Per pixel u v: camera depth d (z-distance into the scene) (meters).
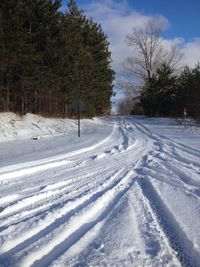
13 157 13.13
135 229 5.34
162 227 5.43
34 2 27.92
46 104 33.75
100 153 14.34
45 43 28.19
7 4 25.34
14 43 23.64
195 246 4.64
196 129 28.62
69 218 5.78
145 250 4.60
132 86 61.69
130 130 27.62
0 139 20.00
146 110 57.22
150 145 17.05
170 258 4.37
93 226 5.45
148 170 10.26
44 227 5.41
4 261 4.27
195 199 6.99
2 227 5.43
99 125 33.12
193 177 9.06
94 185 8.37
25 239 4.95
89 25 41.94
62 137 21.47
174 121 38.97
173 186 8.16
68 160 12.43
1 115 24.62
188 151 14.58
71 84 32.22
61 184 8.53
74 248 4.63
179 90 49.22
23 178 9.35
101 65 41.97
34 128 25.02
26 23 27.66
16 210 6.36
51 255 4.46
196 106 41.41
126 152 14.56
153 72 60.12
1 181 8.96
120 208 6.45
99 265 4.16
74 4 40.09
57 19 28.95
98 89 41.41
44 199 7.09
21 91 28.27
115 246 4.71
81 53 33.97
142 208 6.42
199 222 5.60
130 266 4.14
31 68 26.33
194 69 43.62
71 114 37.19
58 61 29.42
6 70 26.00
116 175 9.64
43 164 11.37
